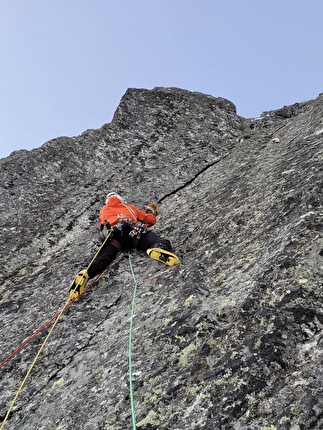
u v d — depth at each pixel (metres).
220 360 3.45
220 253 5.12
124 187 8.89
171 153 10.10
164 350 3.86
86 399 3.80
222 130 10.95
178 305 4.37
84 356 4.46
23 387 4.40
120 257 6.07
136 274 5.62
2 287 6.55
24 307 5.78
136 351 4.05
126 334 4.41
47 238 7.68
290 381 2.99
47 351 4.75
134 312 4.75
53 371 4.45
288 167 6.28
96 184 9.26
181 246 5.85
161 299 4.70
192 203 7.24
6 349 5.03
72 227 7.93
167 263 5.40
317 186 5.00
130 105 11.75
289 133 8.52
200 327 3.85
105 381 3.91
